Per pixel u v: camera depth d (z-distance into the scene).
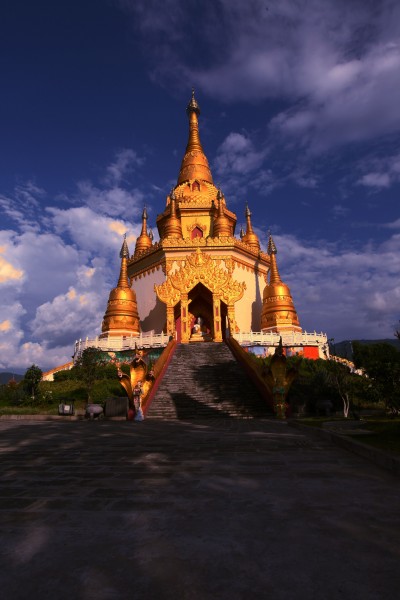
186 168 54.00
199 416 19.48
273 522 4.16
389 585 2.80
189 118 59.12
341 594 2.68
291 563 3.17
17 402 28.64
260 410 20.23
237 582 2.86
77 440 11.47
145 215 56.22
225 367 26.22
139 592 2.74
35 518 4.39
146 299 45.00
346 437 9.80
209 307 45.34
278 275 44.16
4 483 6.12
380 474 6.53
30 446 10.33
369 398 12.52
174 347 30.80
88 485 5.94
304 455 8.44
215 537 3.75
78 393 28.92
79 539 3.74
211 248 42.09
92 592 2.75
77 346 38.12
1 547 3.57
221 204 47.50
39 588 2.81
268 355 35.41
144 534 3.85
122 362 35.59
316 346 36.59
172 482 6.06
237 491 5.48
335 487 5.66
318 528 3.97
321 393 22.42
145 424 16.72
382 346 14.31
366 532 3.85
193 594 2.70
